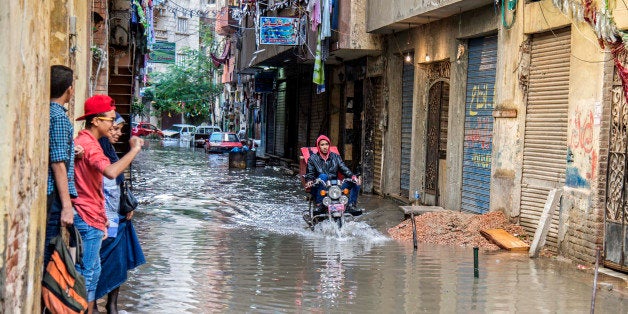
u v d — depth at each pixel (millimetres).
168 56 67562
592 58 12227
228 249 13188
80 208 7113
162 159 43094
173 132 73625
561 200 13055
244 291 9883
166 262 11750
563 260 12680
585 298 9844
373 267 11750
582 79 12547
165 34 81625
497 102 15711
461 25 18016
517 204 14867
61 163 6438
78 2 12055
